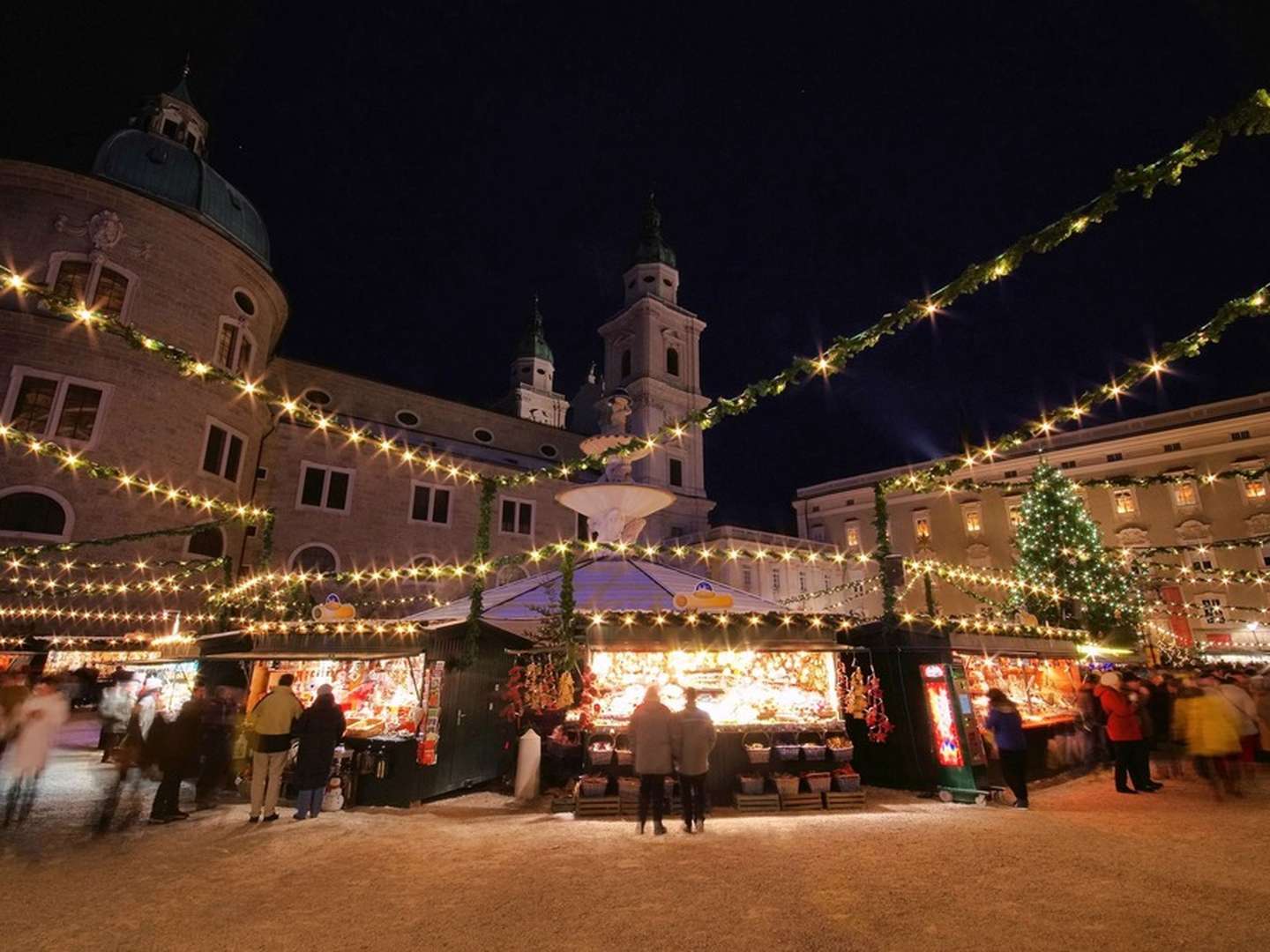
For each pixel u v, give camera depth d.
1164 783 11.88
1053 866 6.50
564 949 4.69
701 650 11.02
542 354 70.19
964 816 9.24
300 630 12.33
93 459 24.08
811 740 10.81
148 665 14.17
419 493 37.75
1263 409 37.38
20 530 22.73
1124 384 8.86
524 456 45.59
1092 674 14.11
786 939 4.80
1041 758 12.62
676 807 9.78
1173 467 39.50
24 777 8.73
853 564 49.03
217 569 27.55
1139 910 5.25
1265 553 36.16
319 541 33.72
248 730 10.14
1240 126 5.54
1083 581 24.36
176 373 26.91
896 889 5.84
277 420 30.50
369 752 10.72
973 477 46.31
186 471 26.84
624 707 11.20
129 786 11.48
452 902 5.68
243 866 6.82
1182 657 26.94
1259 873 6.16
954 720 10.89
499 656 13.13
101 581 23.64
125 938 4.93
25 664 21.41
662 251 58.66
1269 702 12.84
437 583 36.41
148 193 28.83
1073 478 42.44
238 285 30.53
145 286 26.67
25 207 25.08
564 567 11.40
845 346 8.66
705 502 51.31
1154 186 6.07
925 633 11.76
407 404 42.59
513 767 12.02
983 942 4.68
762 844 7.63
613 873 6.50
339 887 6.11
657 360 53.75
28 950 4.71
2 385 23.27
